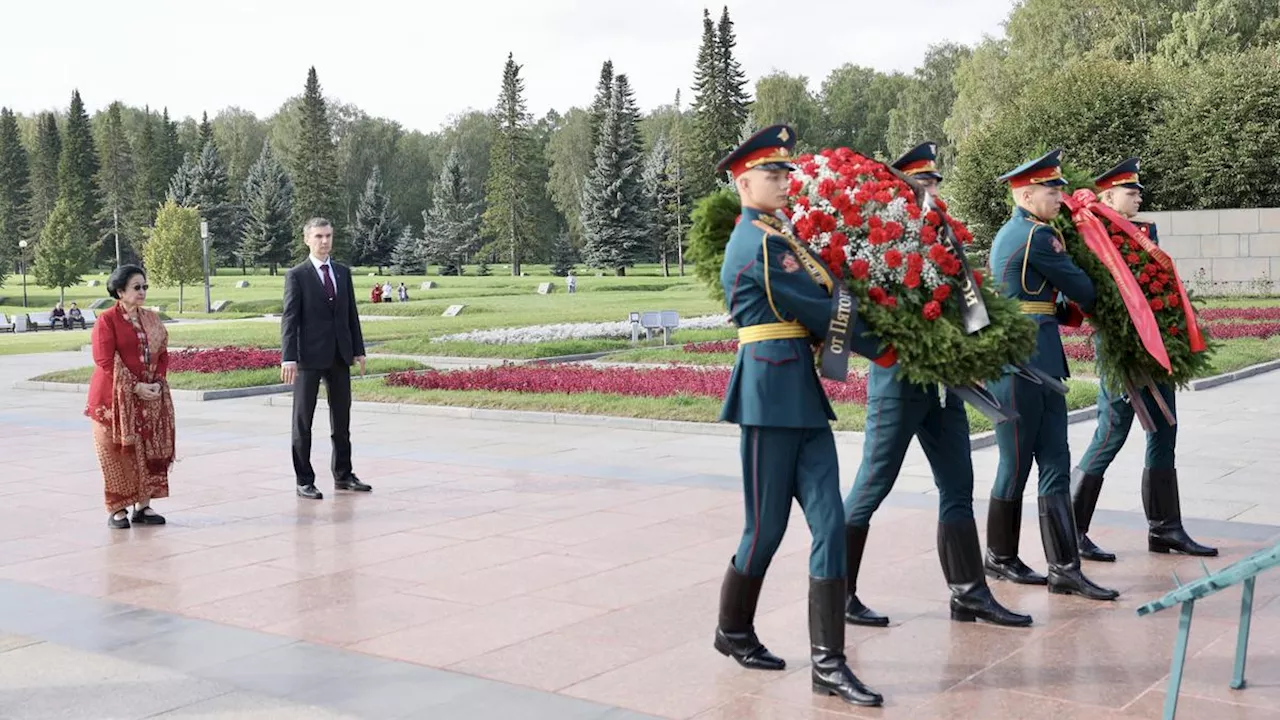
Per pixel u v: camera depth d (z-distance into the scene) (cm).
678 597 593
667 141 8350
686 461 1049
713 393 1470
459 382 1644
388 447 1176
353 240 9100
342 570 664
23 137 12800
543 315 3688
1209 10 4541
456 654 505
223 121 11988
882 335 465
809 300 438
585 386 1568
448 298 5166
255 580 644
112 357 783
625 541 723
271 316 4997
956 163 4288
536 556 688
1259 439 1112
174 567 679
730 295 457
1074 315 630
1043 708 427
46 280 6950
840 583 445
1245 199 3622
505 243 8038
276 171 9175
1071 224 619
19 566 687
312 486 900
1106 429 645
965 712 424
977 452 1077
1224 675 459
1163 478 666
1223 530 730
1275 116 3538
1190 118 3675
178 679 479
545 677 473
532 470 1009
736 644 479
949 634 520
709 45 7331
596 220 7081
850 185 478
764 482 456
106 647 525
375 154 10881
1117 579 612
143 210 9931
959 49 7506
